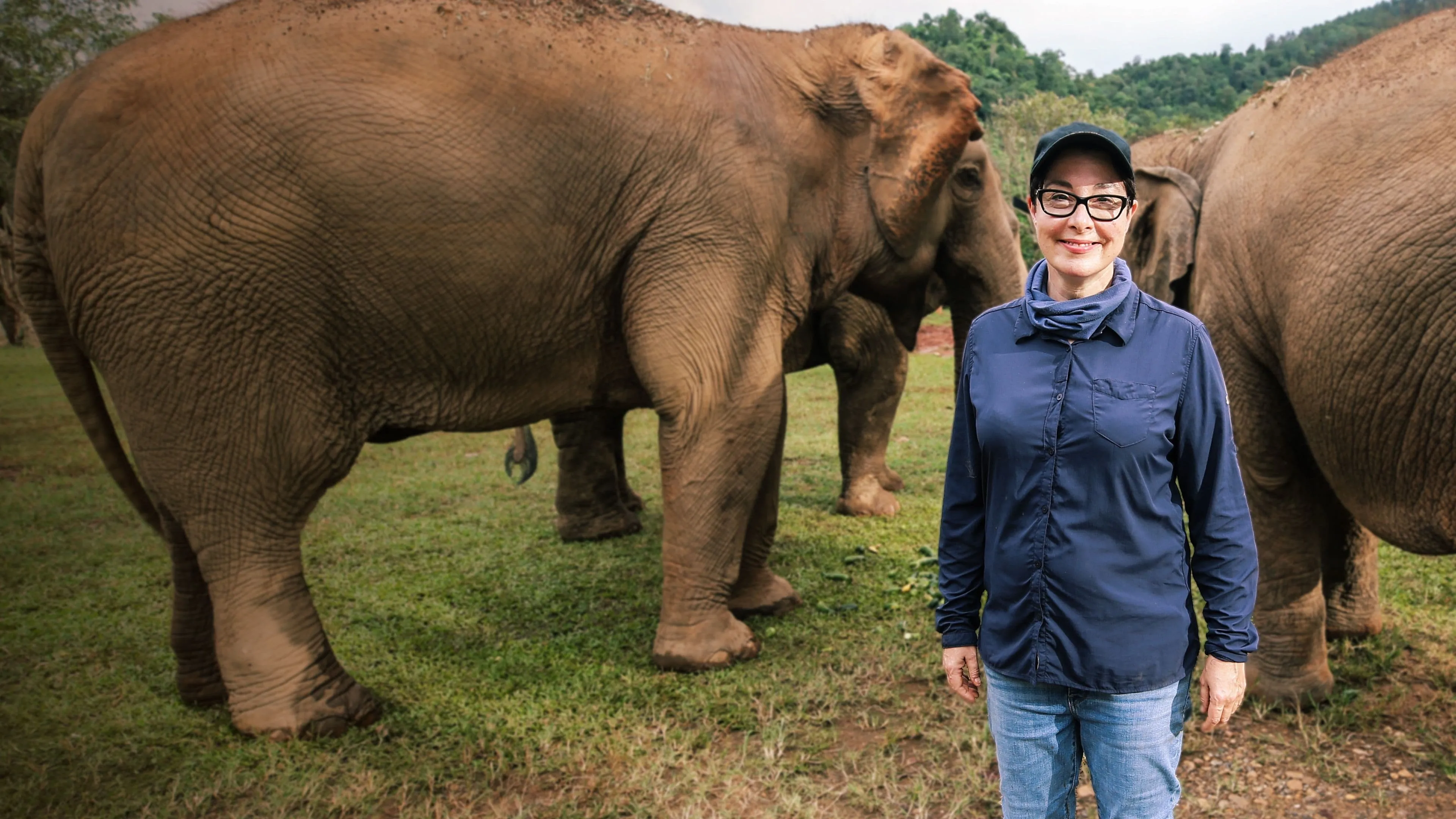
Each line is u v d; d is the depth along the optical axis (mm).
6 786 2941
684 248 3586
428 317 3359
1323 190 2814
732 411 3736
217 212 3012
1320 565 3328
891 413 6430
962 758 2967
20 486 7281
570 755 3084
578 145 3402
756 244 3693
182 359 3090
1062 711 1753
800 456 8367
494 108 3271
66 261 3041
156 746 3227
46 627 4348
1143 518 1650
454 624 4398
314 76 3086
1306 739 3002
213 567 3268
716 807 2797
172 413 3143
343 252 3154
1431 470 2680
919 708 3367
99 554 5551
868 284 4473
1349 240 2695
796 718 3328
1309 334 2826
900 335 5000
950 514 1896
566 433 5844
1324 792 2764
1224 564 1674
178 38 3176
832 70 3998
